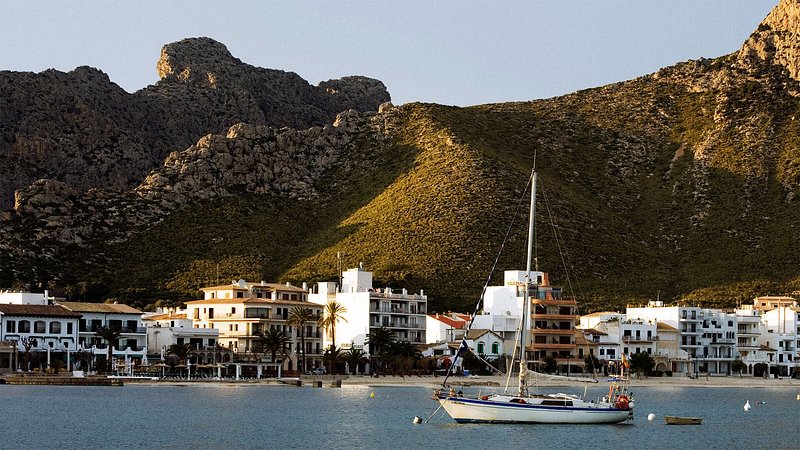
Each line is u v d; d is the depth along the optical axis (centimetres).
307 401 17175
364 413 15300
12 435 12531
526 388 14012
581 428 13625
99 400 16575
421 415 15088
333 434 12938
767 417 16062
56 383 19512
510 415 13750
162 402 16462
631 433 13412
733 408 17762
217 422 13975
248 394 18475
